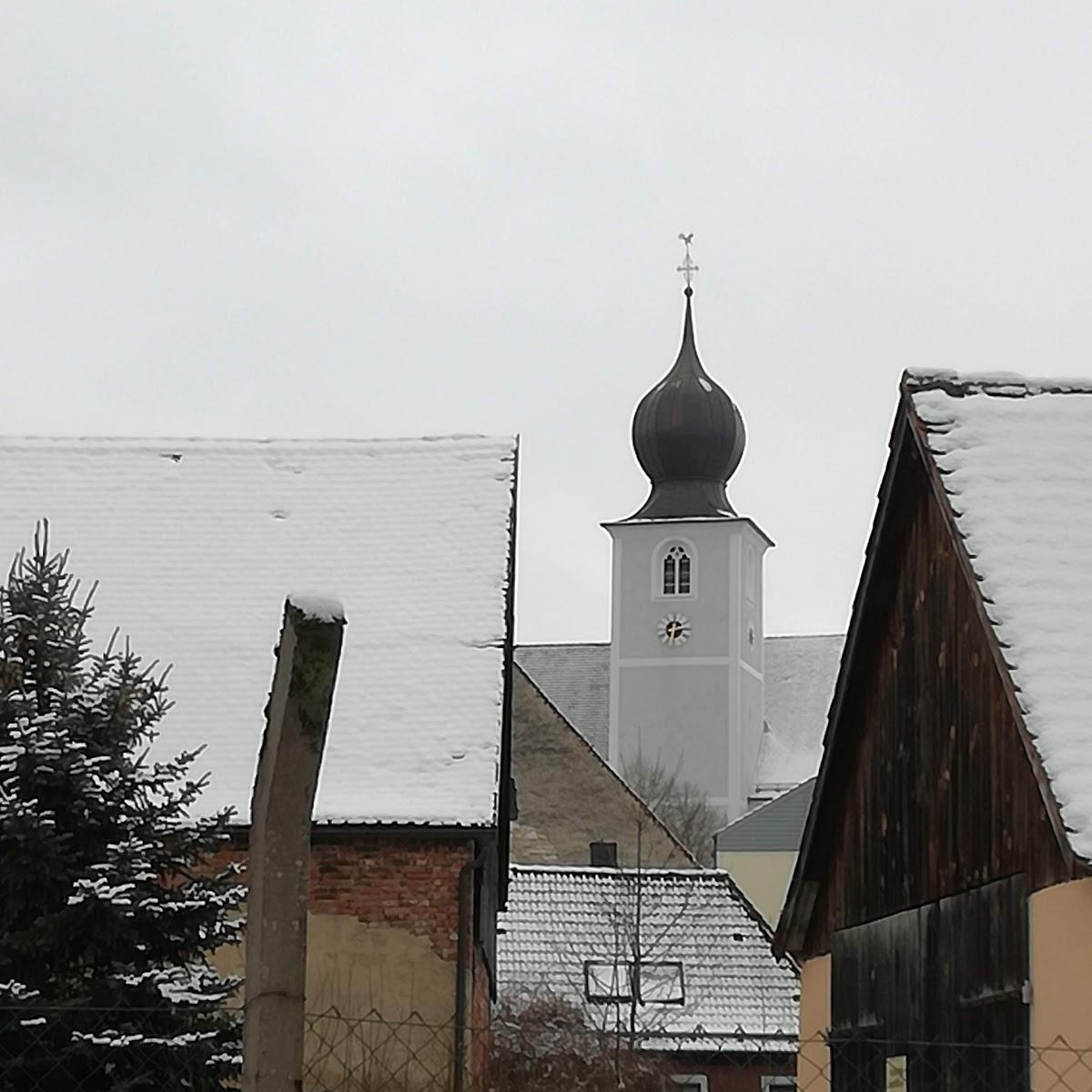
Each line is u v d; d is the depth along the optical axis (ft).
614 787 186.09
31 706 47.70
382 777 74.49
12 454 91.66
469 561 85.56
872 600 56.49
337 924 72.43
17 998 44.27
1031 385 52.70
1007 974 44.57
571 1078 98.73
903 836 54.19
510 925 130.82
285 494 90.02
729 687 325.83
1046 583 45.91
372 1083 70.38
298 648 24.02
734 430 339.57
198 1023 45.93
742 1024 123.34
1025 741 42.24
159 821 48.57
